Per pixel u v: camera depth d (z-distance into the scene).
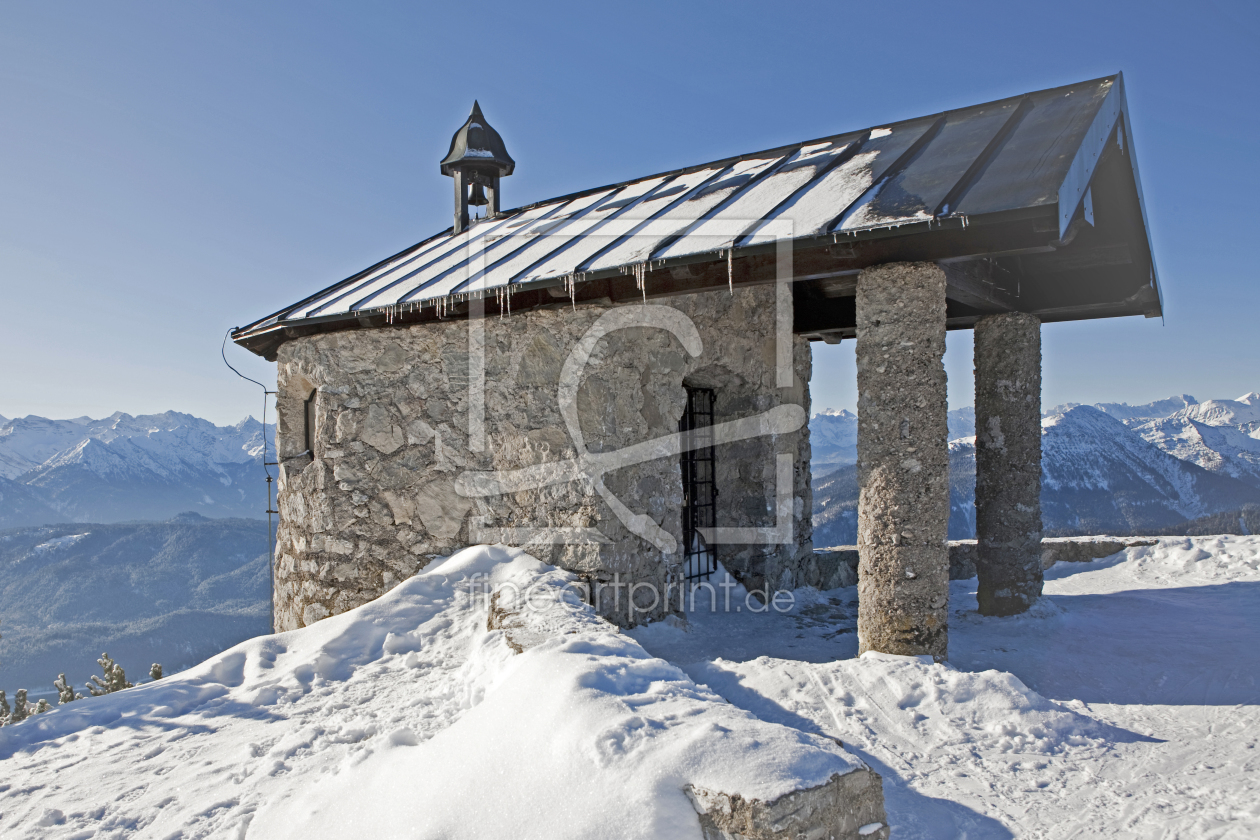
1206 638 5.17
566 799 2.10
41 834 2.80
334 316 6.33
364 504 6.38
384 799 2.44
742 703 3.88
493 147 9.16
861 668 4.04
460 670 4.18
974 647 5.11
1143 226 5.18
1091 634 5.37
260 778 3.10
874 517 4.30
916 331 4.18
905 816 2.78
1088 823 2.76
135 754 3.54
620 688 2.73
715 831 1.96
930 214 3.81
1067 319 6.79
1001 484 6.01
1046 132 4.44
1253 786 3.01
